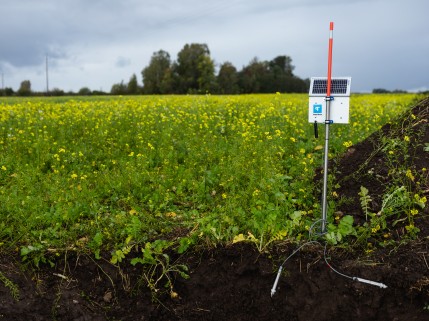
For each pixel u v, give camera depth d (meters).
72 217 5.77
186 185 7.19
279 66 60.56
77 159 8.88
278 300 4.74
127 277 5.05
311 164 7.46
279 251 4.95
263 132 9.93
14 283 4.79
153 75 56.69
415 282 4.46
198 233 5.23
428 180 5.96
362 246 5.07
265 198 6.09
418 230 5.06
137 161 8.30
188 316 4.89
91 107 15.41
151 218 5.76
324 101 5.02
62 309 4.77
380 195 5.92
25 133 10.23
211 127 11.16
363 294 4.53
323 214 5.23
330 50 4.92
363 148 7.33
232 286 4.90
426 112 7.61
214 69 54.72
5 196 6.30
